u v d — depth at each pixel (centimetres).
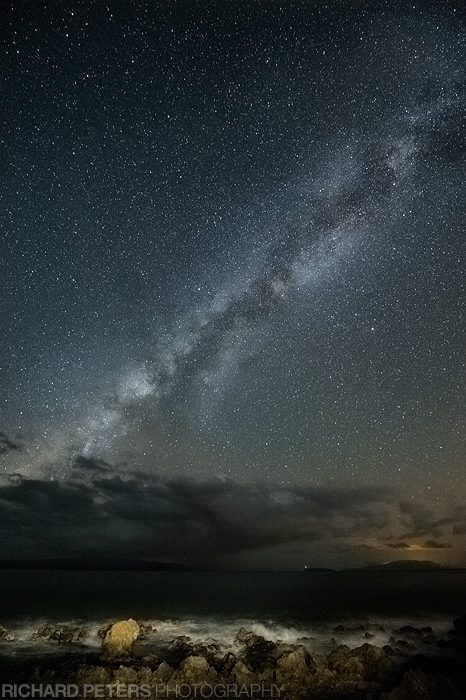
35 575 12350
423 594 6719
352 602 5638
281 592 7200
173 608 5000
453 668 2302
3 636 3203
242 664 2225
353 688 2067
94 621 4047
